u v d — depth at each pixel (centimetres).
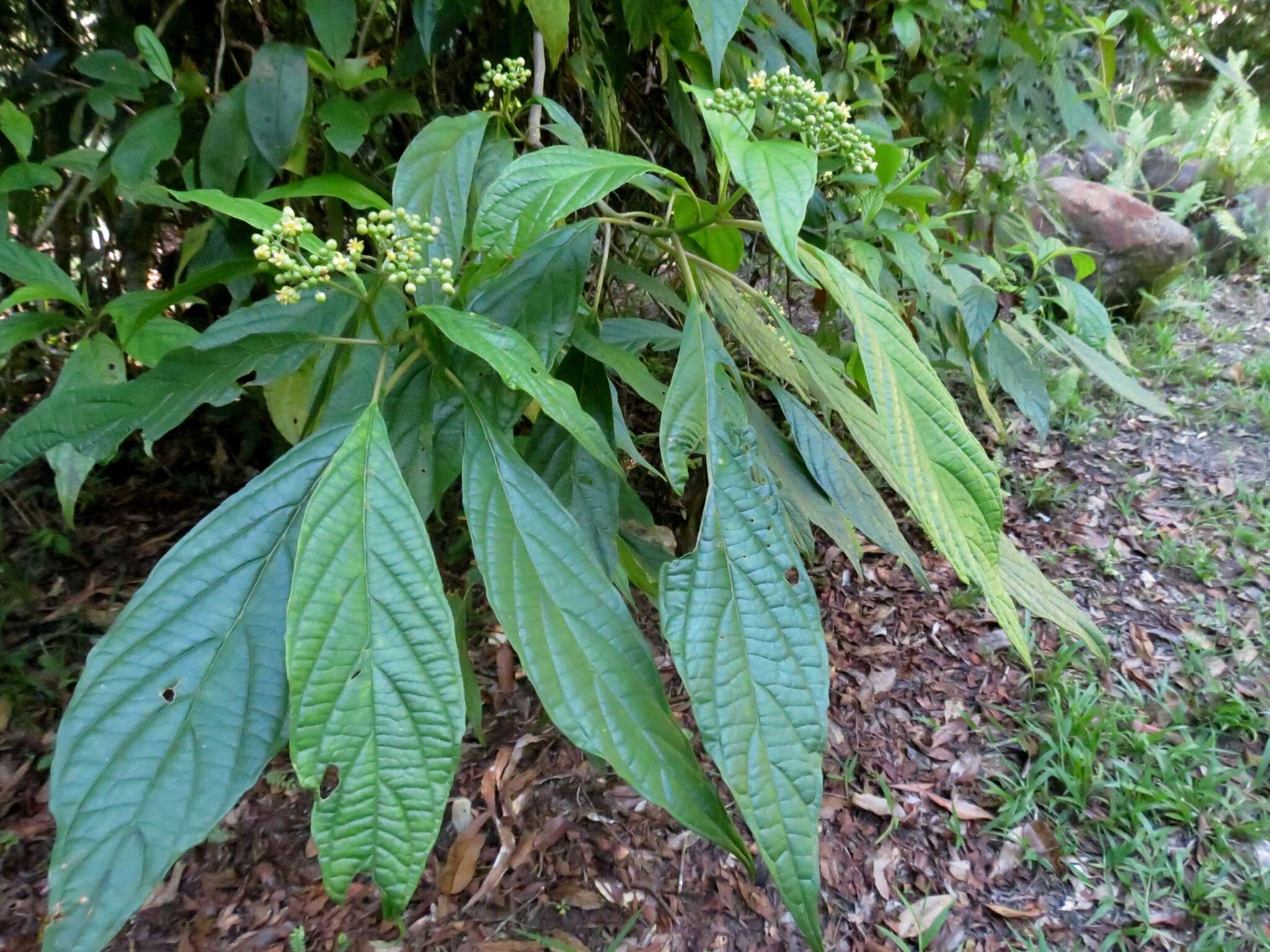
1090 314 116
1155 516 186
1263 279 310
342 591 36
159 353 63
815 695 41
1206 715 141
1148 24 141
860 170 54
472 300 52
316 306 55
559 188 42
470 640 145
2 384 123
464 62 101
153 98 78
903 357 42
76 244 115
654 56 108
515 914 112
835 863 121
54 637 139
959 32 154
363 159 99
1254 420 215
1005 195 166
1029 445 208
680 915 114
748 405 63
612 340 71
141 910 109
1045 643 156
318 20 65
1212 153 325
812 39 93
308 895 112
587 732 38
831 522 63
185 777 34
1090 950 110
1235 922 111
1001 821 125
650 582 67
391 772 35
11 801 119
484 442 44
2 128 74
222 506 39
